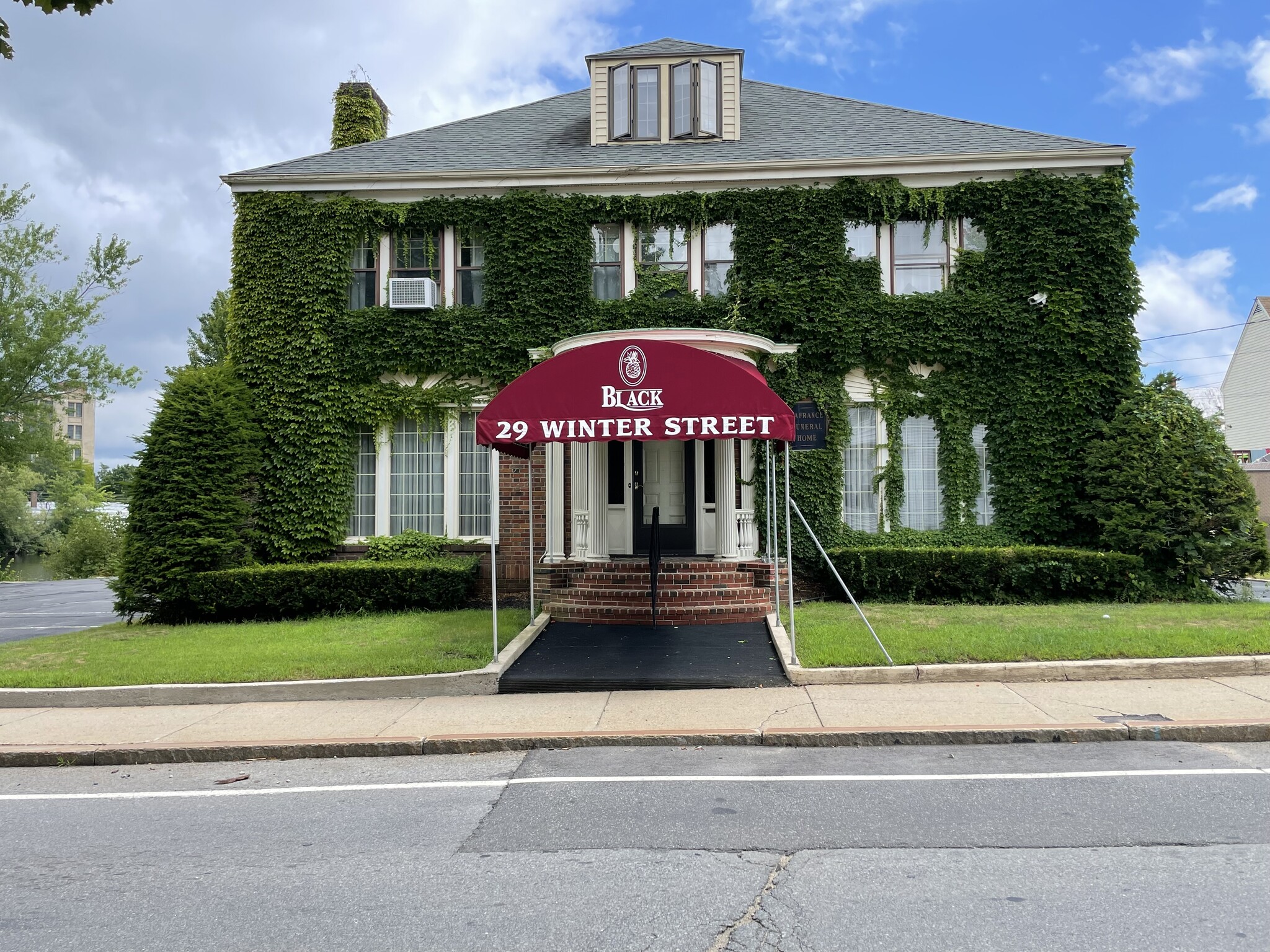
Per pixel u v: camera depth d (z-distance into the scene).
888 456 15.03
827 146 15.90
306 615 13.93
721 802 5.74
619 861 4.77
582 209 15.32
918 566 13.80
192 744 7.41
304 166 16.03
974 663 9.05
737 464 14.24
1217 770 6.19
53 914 4.25
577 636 11.38
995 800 5.66
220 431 14.55
